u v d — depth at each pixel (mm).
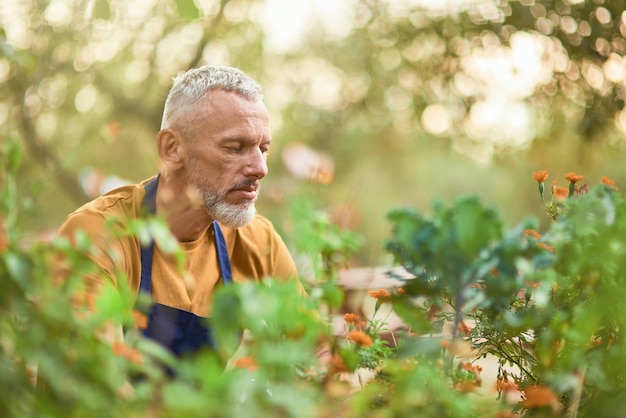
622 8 2531
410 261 1302
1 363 959
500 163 4066
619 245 1305
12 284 1044
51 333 1009
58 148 5984
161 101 6051
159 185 2031
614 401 1300
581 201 1320
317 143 8664
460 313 1215
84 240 1110
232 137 1922
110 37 5082
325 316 1759
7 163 1774
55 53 4789
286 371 1140
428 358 1248
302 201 2832
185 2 1630
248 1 5637
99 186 3555
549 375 1361
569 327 1358
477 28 3129
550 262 1227
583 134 2748
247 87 1974
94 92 5852
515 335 1467
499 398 1485
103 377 986
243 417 932
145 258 1896
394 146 9422
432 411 1194
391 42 4508
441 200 1225
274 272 2176
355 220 3262
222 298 1053
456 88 3480
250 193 1962
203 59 5652
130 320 1141
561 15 2668
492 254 1196
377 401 1320
